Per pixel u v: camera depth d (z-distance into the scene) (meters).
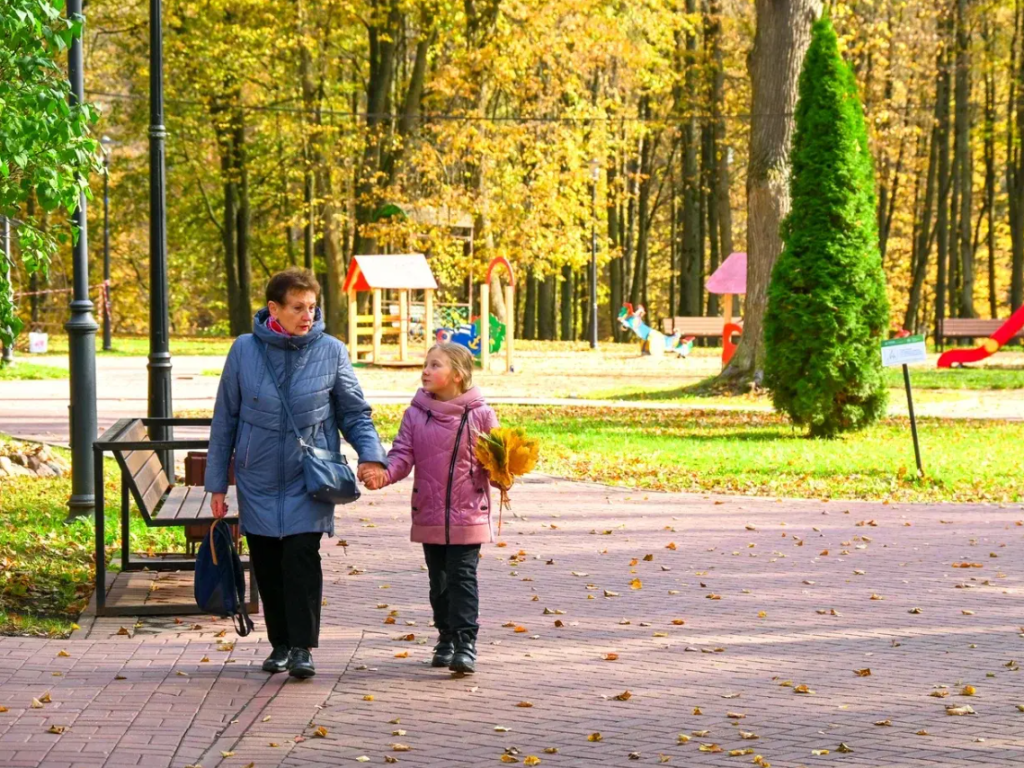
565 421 21.33
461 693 6.48
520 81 42.09
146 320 59.31
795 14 24.89
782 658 7.29
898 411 23.48
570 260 43.75
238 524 7.64
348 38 45.62
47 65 9.53
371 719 6.00
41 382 28.62
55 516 11.41
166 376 11.83
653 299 72.56
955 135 48.28
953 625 8.16
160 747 5.46
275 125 47.41
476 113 41.25
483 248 42.28
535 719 6.05
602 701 6.38
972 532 11.82
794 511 13.03
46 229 11.61
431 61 47.62
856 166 19.33
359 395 6.70
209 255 58.75
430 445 6.84
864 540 11.35
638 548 10.90
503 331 36.88
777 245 25.50
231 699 6.23
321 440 6.56
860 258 19.27
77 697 6.18
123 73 47.19
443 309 43.94
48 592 8.73
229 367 6.56
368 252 44.50
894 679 6.86
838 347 19.11
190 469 10.11
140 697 6.21
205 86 44.53
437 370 6.89
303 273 6.56
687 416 22.27
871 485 14.73
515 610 8.51
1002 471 15.72
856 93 19.69
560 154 42.41
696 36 45.44
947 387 28.91
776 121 25.11
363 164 44.50
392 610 8.46
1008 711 6.24
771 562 10.30
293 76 46.09
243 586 6.85
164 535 10.69
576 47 41.00
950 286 51.72
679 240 64.75
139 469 8.03
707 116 44.12
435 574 7.02
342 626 7.99
